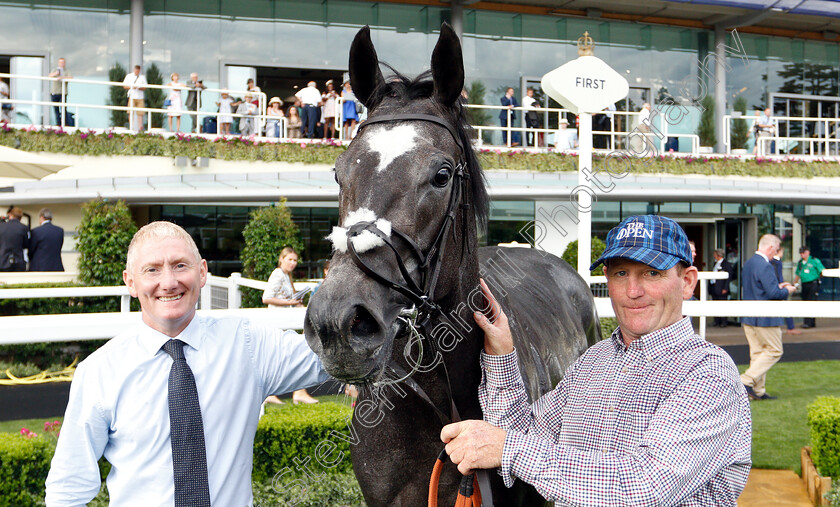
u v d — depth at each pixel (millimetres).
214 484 1827
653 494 1424
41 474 3365
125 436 1802
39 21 13531
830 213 14391
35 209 11195
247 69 14695
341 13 15156
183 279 1818
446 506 2066
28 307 8352
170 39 14188
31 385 6777
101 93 13391
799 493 3887
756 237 14055
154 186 11398
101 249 9195
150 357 1839
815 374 7734
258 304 9172
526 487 2150
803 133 16281
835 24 15867
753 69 16156
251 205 12430
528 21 15820
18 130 10961
